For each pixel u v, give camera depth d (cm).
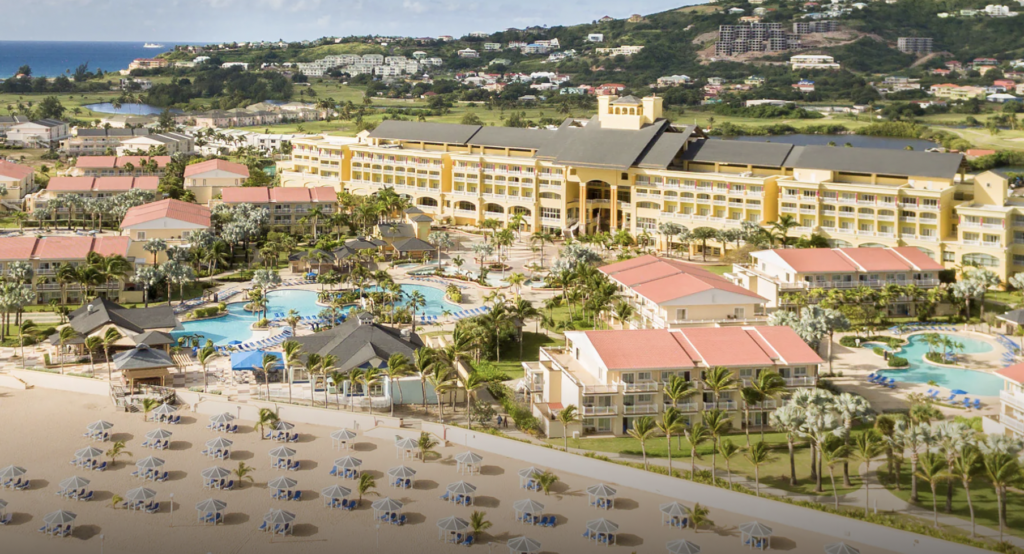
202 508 11562
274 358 15850
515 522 11700
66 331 17088
